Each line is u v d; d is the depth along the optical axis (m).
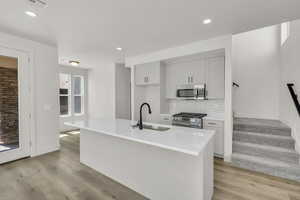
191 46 3.38
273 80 3.86
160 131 2.10
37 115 3.29
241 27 2.60
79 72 6.14
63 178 2.41
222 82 3.40
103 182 2.31
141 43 3.39
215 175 2.47
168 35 2.94
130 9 2.05
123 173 2.25
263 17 2.27
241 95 4.23
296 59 2.73
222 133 3.11
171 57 3.70
